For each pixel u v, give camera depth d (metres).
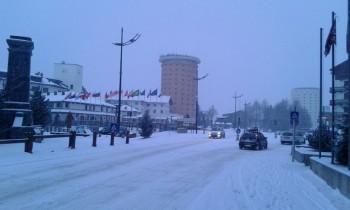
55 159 17.42
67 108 77.50
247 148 34.22
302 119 117.75
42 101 36.03
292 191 11.59
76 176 12.92
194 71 141.75
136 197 9.76
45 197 9.32
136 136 46.22
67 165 15.70
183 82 139.12
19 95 25.30
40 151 19.47
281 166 19.08
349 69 12.50
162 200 9.52
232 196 10.34
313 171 16.42
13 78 25.25
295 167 18.73
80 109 80.19
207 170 16.39
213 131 54.38
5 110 24.61
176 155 23.30
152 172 14.90
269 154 27.98
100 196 9.70
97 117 83.06
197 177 14.02
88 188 10.78
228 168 17.52
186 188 11.45
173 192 10.69
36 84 95.50
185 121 107.56
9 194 9.55
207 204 9.20
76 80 118.69
